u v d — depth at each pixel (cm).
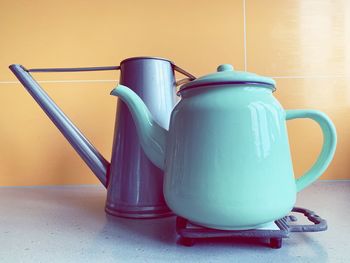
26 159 54
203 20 54
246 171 23
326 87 54
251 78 24
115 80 54
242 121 23
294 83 54
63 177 55
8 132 54
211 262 22
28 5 54
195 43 54
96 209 39
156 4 54
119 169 35
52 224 32
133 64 35
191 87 25
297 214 35
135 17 54
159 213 34
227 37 54
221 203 23
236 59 54
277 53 54
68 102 54
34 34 54
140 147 35
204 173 23
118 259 23
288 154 25
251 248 25
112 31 54
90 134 54
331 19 54
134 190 34
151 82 35
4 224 33
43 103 35
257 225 24
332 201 41
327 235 28
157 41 54
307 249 24
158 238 28
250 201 23
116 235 29
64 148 55
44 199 45
